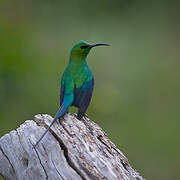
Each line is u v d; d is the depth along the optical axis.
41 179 7.97
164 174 17.88
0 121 17.48
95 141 8.53
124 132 19.61
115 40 28.38
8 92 18.05
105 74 24.45
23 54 19.11
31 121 8.62
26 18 24.14
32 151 8.14
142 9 32.50
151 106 22.47
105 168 7.82
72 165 7.86
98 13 31.42
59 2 29.80
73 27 28.91
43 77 18.72
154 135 19.75
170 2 33.56
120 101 21.42
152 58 26.89
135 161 18.45
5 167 8.54
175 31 30.69
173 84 24.61
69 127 8.60
